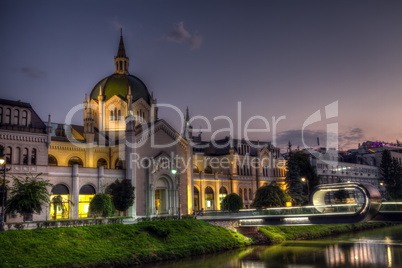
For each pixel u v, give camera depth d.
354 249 60.81
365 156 151.12
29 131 59.06
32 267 39.84
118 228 53.41
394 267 47.94
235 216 65.00
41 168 58.62
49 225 48.38
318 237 76.25
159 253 51.44
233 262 51.50
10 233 43.44
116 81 82.75
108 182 66.69
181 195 76.69
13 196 47.50
